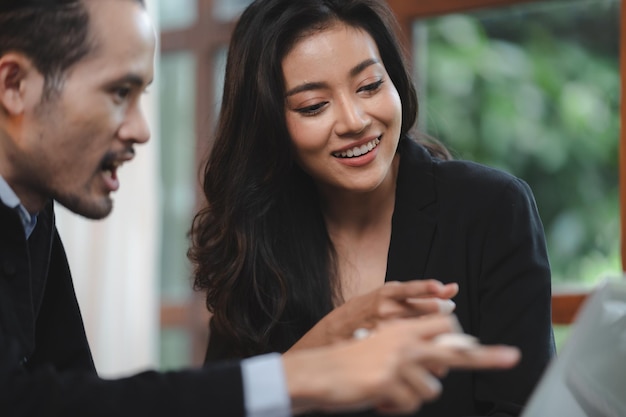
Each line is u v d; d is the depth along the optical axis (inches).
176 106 164.2
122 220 141.2
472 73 123.9
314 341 60.1
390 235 74.1
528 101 123.8
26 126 50.1
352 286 74.3
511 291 67.9
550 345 66.5
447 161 74.1
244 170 73.6
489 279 69.0
